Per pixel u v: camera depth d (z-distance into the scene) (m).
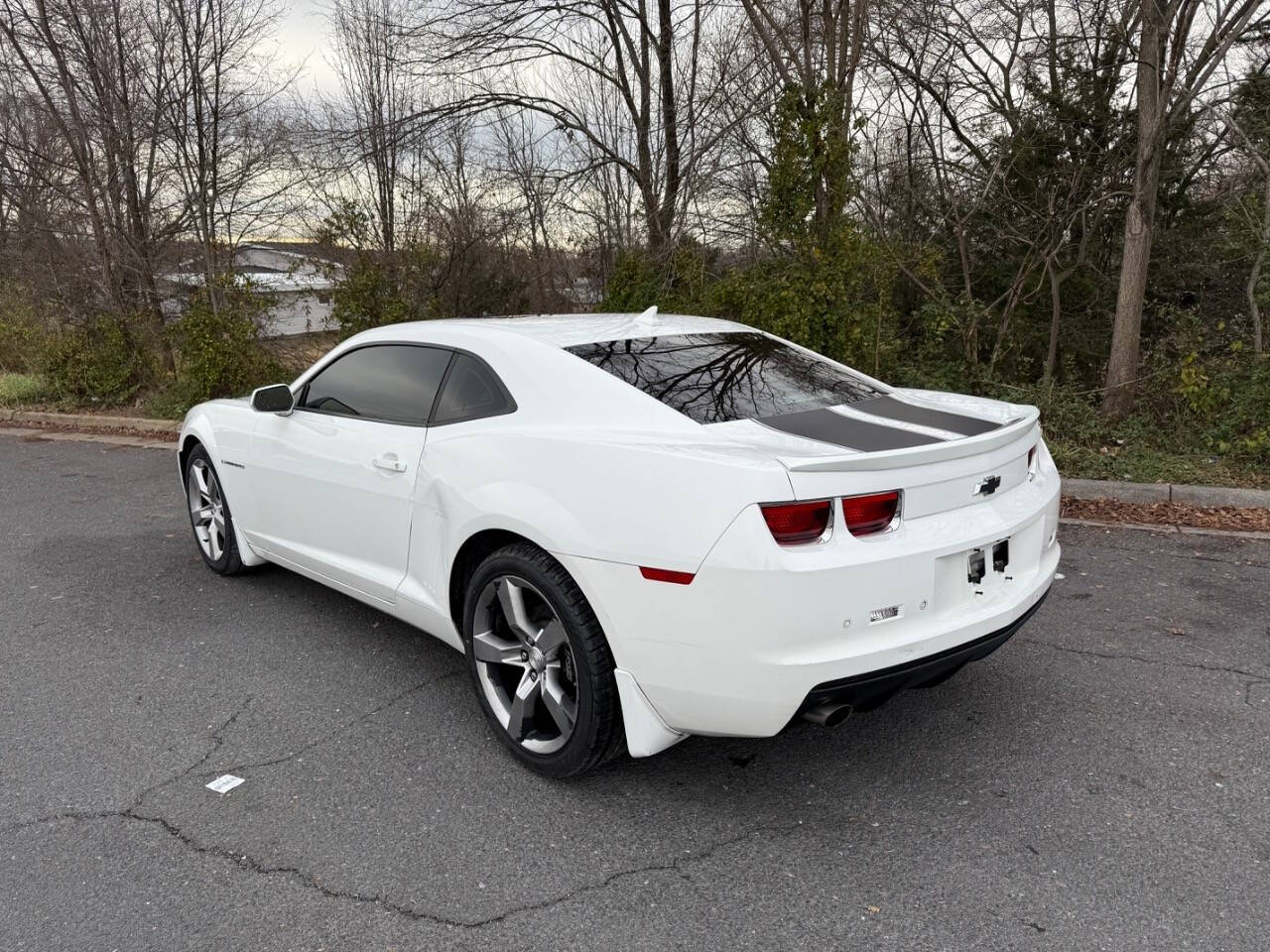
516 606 3.09
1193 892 2.45
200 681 3.95
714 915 2.41
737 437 2.84
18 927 2.41
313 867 2.65
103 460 9.32
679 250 10.70
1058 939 2.28
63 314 14.16
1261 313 8.58
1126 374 8.54
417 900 2.49
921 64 11.43
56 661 4.19
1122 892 2.46
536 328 3.60
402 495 3.57
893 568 2.57
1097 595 4.74
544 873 2.61
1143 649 4.06
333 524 4.05
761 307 8.34
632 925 2.38
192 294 12.53
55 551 5.97
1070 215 10.76
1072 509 6.46
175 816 2.92
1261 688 3.65
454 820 2.88
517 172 13.92
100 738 3.46
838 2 9.30
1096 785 2.99
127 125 12.37
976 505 2.87
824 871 2.59
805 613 2.47
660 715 2.76
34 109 13.37
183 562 5.66
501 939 2.34
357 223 11.70
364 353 4.04
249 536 4.83
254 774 3.18
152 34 12.27
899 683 2.67
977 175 11.68
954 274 12.38
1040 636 4.23
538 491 2.96
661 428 2.93
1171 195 11.73
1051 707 3.54
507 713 3.24
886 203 12.37
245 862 2.68
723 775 3.12
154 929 2.40
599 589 2.74
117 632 4.53
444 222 15.00
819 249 8.16
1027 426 3.16
